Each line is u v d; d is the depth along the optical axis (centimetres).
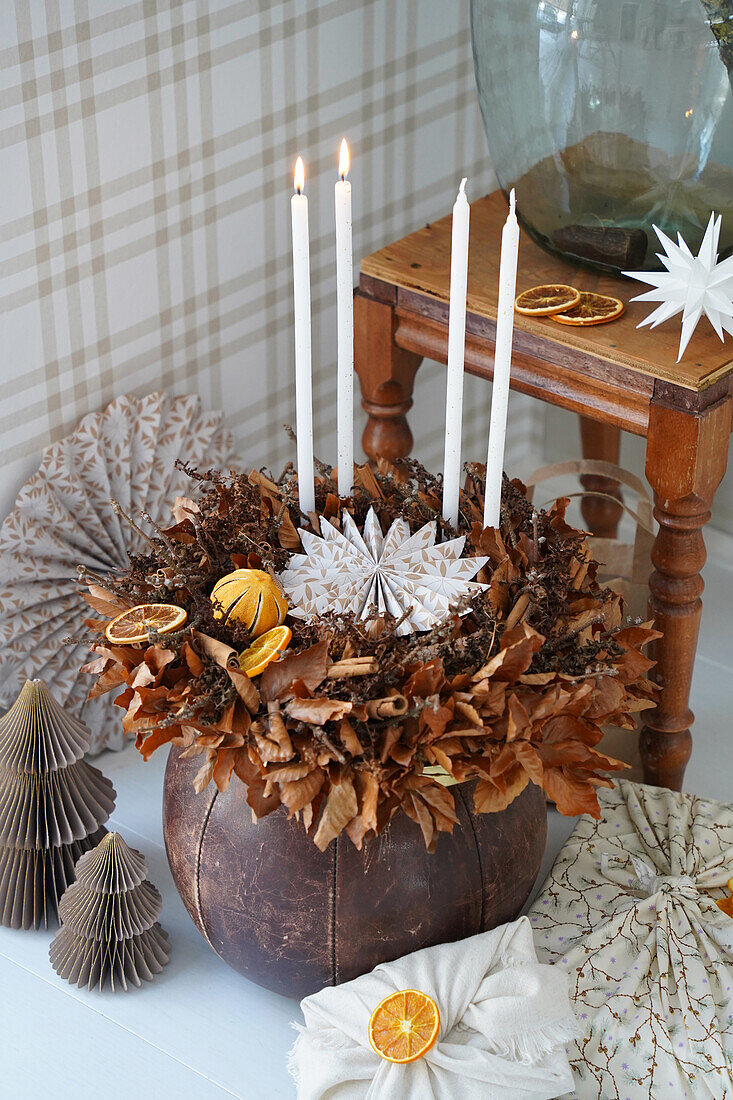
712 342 181
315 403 225
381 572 169
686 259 177
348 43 205
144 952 177
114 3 185
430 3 211
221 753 158
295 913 162
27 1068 171
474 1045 162
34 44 181
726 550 233
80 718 199
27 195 186
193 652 160
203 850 165
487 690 157
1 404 192
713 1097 164
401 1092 159
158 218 197
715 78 174
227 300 208
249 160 203
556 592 168
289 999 177
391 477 181
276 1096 170
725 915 177
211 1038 174
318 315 219
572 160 183
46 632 195
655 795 190
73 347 195
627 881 181
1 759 176
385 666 160
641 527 197
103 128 189
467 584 167
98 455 197
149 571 171
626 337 182
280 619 167
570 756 160
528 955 166
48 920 183
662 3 172
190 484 204
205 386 210
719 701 213
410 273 193
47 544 193
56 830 178
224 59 195
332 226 215
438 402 239
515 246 163
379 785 156
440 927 165
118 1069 171
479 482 180
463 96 221
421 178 222
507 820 167
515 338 186
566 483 246
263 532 172
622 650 167
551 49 179
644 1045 167
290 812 155
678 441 178
